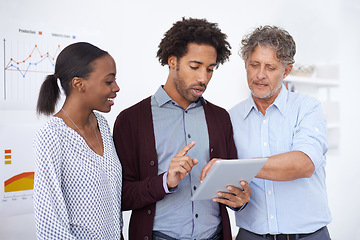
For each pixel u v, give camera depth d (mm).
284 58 1580
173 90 1472
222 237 1535
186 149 1280
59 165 1160
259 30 1648
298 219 1631
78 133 1245
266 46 1574
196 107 1518
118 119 1500
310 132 1599
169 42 1401
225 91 3182
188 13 2945
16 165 2189
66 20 2350
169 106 1484
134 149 1457
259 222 1650
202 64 1362
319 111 1670
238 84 3268
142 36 2701
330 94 4020
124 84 2625
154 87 2789
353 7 4160
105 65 1251
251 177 1308
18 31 2164
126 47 2623
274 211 1635
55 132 1168
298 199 1635
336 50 4020
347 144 4145
